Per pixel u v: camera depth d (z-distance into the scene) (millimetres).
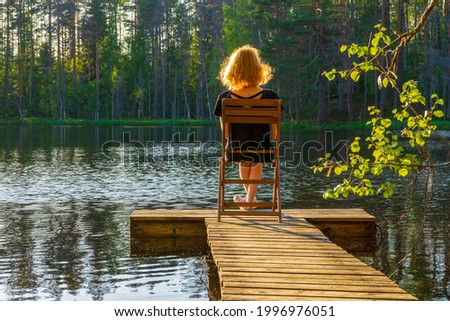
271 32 53281
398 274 6594
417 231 8812
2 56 89125
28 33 85562
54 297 5844
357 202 11672
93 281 6375
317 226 8242
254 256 5883
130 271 6742
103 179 16047
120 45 89312
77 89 83312
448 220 9672
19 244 8117
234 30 62781
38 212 10734
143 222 8289
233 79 7160
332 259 5793
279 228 7227
